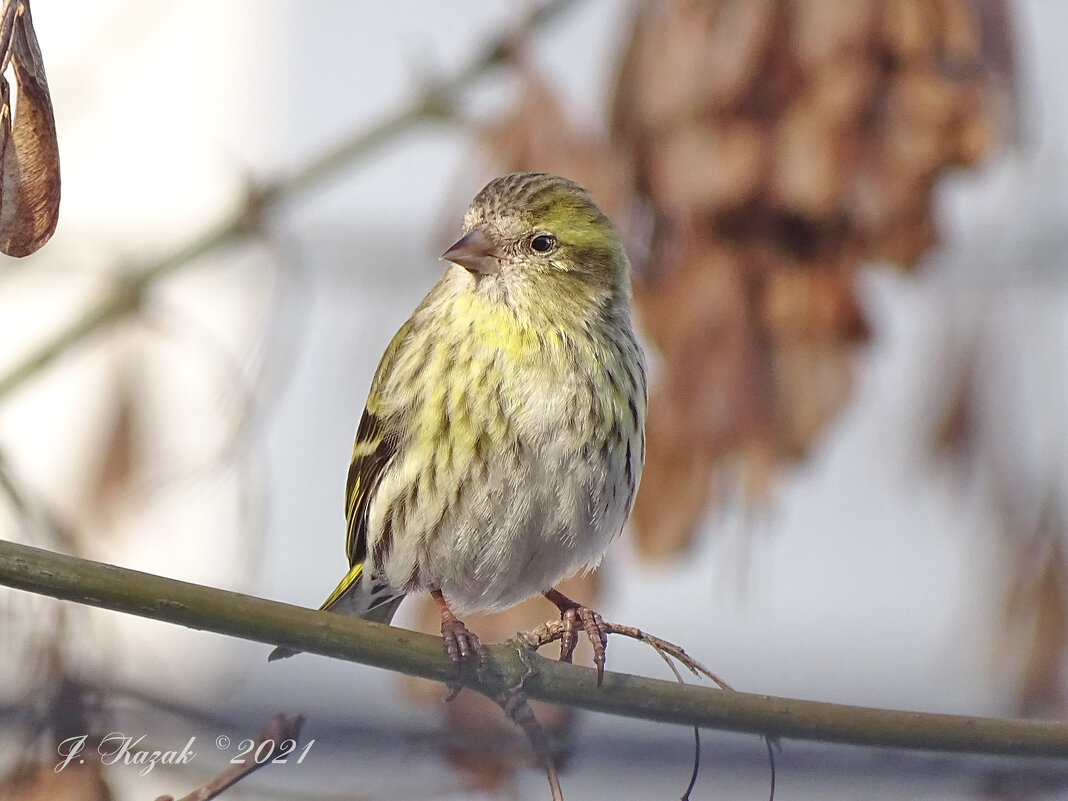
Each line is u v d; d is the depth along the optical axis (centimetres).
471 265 917
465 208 966
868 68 827
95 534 1055
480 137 963
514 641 776
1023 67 882
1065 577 980
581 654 948
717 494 868
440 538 912
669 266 861
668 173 841
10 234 539
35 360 1089
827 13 825
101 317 1091
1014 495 1001
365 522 955
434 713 925
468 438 900
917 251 839
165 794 706
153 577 689
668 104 840
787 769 850
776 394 852
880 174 830
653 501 874
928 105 829
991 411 1015
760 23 827
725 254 848
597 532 924
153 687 814
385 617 1004
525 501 903
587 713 895
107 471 1064
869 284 870
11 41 531
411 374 927
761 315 849
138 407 1074
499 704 763
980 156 832
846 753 854
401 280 1253
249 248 1127
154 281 1103
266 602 714
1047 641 977
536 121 943
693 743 814
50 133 542
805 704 754
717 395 854
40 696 762
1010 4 870
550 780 760
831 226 842
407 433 918
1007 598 989
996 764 855
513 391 902
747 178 827
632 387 933
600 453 913
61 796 752
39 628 768
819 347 845
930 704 1216
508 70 1084
